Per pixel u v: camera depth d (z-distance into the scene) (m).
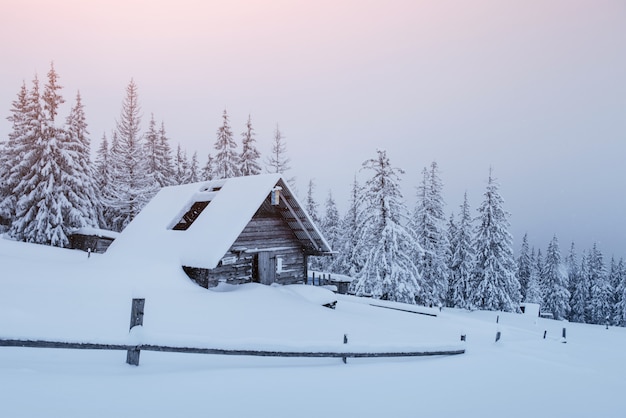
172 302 13.86
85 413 4.07
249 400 5.14
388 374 7.64
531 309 37.94
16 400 4.16
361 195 30.31
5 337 5.21
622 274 72.38
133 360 6.52
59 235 31.12
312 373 7.23
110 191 42.53
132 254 20.72
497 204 39.44
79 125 39.28
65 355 7.07
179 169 53.22
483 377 7.94
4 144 34.94
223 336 10.91
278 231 22.22
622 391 7.70
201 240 19.09
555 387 7.49
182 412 4.44
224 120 41.16
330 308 19.58
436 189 39.59
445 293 39.28
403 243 29.33
